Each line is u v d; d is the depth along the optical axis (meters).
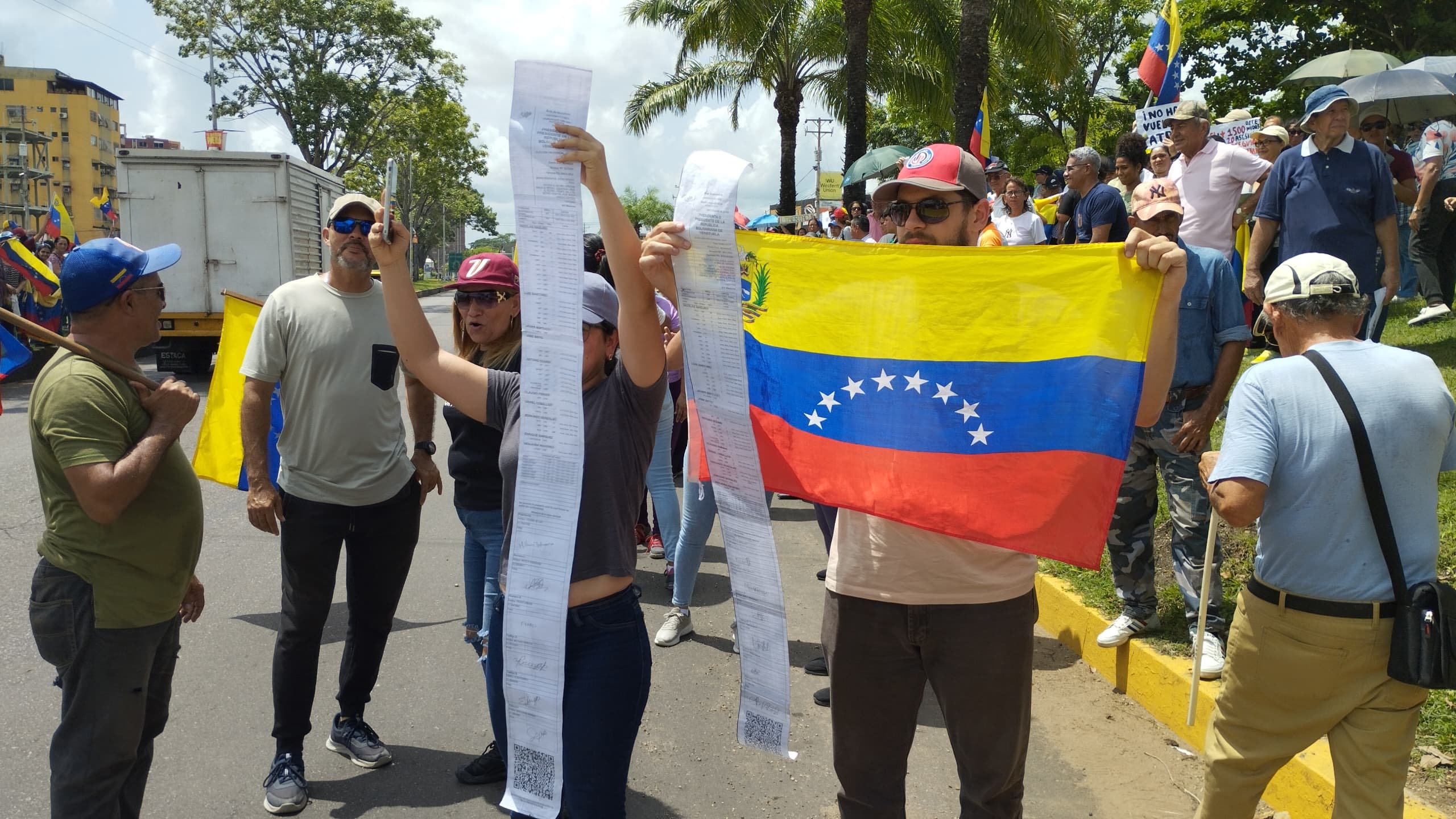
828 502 2.61
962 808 2.68
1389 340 8.52
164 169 14.95
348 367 3.58
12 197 97.06
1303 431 2.63
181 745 4.02
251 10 39.03
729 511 2.35
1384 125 7.79
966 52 13.20
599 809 2.51
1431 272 8.74
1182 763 3.85
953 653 2.56
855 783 2.72
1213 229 6.26
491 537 3.74
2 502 7.78
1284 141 7.34
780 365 2.68
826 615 2.75
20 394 13.05
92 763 2.70
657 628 5.39
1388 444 2.57
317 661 3.62
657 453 5.80
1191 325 4.12
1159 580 5.15
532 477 2.33
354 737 3.90
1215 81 26.61
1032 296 2.51
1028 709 2.63
